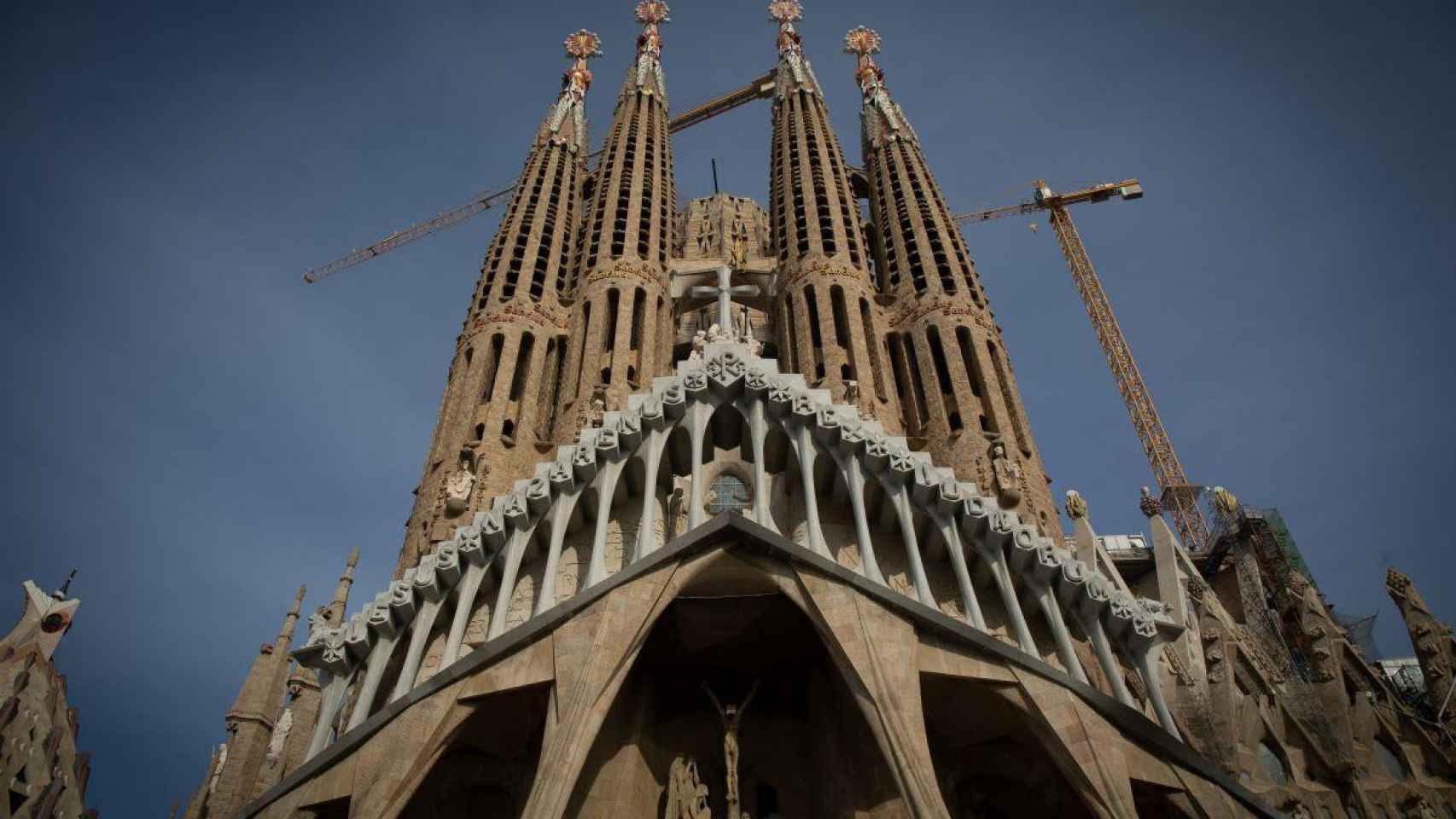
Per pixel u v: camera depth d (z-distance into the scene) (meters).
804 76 66.81
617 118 64.00
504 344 45.78
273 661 42.88
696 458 32.16
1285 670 44.41
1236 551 55.88
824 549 30.30
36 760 42.69
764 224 66.50
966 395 42.62
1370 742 37.50
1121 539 53.31
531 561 33.75
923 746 25.73
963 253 51.84
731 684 34.31
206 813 39.53
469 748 31.30
